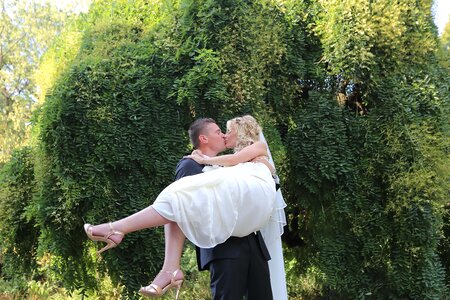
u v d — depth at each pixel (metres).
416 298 5.68
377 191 5.75
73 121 4.92
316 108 5.75
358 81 5.70
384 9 5.61
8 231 5.66
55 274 5.39
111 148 4.91
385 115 5.74
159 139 5.11
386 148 5.68
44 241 5.15
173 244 2.89
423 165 5.59
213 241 2.81
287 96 5.82
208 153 3.34
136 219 2.79
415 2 5.95
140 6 6.42
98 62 5.14
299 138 5.67
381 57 5.78
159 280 2.80
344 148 5.65
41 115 5.10
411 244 5.62
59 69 6.73
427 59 6.11
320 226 6.00
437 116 5.84
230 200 2.84
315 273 6.65
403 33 5.80
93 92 4.98
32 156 5.74
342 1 5.68
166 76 5.23
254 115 5.25
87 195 4.82
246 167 3.05
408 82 5.92
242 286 2.92
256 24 5.41
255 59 5.30
